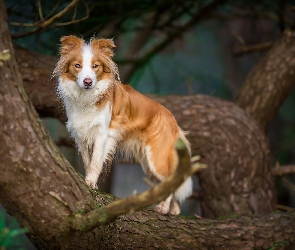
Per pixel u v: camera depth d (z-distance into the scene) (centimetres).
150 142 804
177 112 1079
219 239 788
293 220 835
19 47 1010
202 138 1073
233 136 1077
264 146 1100
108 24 1259
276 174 1153
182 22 1952
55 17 906
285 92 1192
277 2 1370
